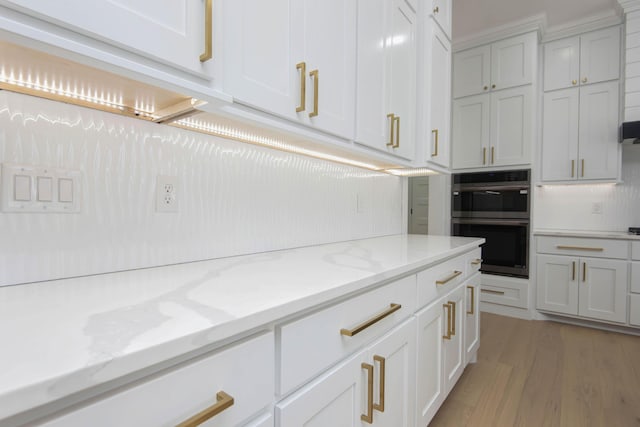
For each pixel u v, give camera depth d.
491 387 1.93
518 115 3.14
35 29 0.48
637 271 2.67
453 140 3.51
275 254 1.29
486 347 2.50
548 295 3.04
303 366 0.72
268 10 0.90
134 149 0.92
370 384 0.92
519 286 3.14
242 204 1.23
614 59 2.92
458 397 1.83
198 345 0.49
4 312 0.56
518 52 3.13
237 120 0.89
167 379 0.47
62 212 0.80
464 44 3.40
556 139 3.18
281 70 0.95
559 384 1.96
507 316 3.21
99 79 0.68
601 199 3.16
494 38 3.24
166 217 1.00
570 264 2.94
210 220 1.12
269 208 1.34
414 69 1.78
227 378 0.56
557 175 3.18
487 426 1.59
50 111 0.78
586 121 3.04
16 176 0.73
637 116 2.72
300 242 1.50
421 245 1.71
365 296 0.94
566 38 3.13
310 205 1.56
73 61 0.57
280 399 0.67
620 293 2.74
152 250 0.97
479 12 2.93
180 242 1.03
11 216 0.73
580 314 2.90
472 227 3.40
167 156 1.00
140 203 0.94
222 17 0.77
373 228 2.09
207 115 0.90
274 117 0.94
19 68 0.63
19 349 0.41
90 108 0.84
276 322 0.66
